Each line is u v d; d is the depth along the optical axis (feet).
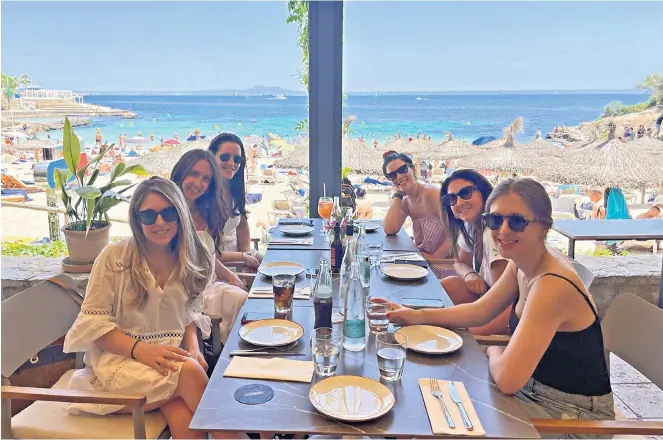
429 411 4.32
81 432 5.68
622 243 14.53
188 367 5.87
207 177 9.55
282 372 4.94
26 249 12.94
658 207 13.71
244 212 11.30
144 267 6.41
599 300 11.78
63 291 6.87
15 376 7.07
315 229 11.24
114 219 12.89
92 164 11.48
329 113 12.59
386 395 4.50
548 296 5.00
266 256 9.05
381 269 8.32
